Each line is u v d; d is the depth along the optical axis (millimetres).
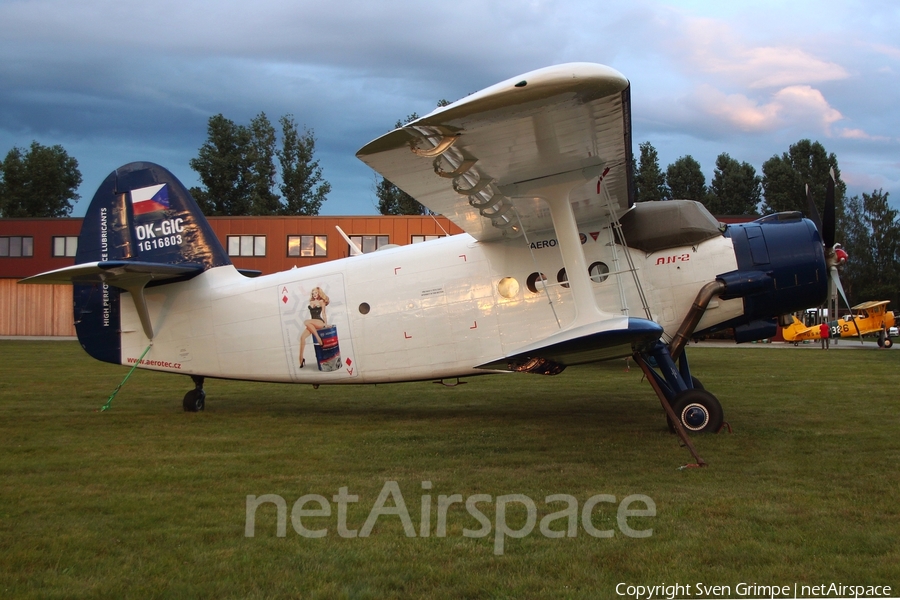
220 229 35938
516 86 5285
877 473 5840
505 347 8750
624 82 5453
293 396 12102
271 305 9656
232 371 9797
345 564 3844
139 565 3848
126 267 8672
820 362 19766
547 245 8688
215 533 4410
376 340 9219
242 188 61562
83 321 10133
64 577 3672
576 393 12359
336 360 9375
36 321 40000
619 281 8406
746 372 16281
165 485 5668
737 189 62094
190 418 9492
